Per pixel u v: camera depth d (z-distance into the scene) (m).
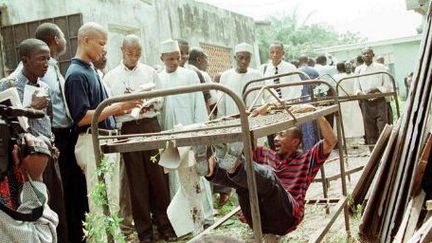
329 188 6.25
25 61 3.62
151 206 4.91
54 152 2.96
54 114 4.15
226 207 5.80
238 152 2.83
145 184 4.73
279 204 3.50
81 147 4.09
